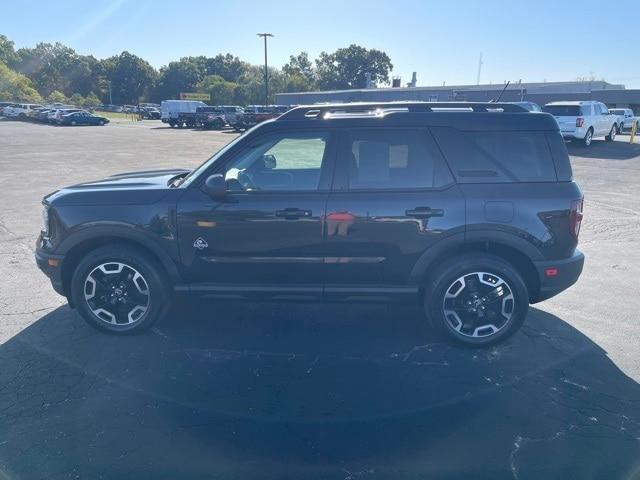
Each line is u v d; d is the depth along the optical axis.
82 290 4.60
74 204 4.48
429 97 52.12
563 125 22.95
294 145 4.52
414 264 4.38
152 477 2.93
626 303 5.62
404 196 4.29
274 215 4.33
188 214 4.39
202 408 3.60
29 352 4.38
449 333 4.49
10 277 6.30
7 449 3.15
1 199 11.45
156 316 4.65
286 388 3.87
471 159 4.32
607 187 13.34
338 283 4.49
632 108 46.66
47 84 118.44
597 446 3.22
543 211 4.28
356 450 3.18
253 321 5.05
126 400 3.68
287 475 2.96
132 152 22.95
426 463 3.07
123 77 124.06
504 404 3.68
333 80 120.62
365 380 3.99
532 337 4.77
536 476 2.96
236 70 131.00
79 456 3.10
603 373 4.11
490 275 4.40
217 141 29.97
